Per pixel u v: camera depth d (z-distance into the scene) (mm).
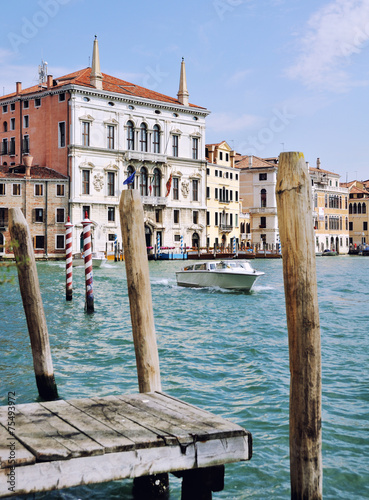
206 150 73625
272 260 65875
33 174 55562
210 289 26562
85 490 5922
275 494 6016
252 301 22672
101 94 57938
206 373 10797
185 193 66312
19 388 9516
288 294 4906
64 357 11977
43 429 5281
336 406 8789
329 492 6125
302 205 4809
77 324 16312
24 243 8586
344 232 99125
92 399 6238
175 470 5051
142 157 61125
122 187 60062
